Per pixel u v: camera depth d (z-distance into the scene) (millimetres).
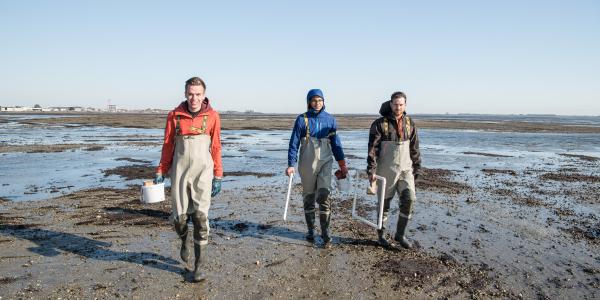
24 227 5965
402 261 4941
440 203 8273
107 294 3891
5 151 17484
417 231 6238
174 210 4238
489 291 4188
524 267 4859
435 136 35625
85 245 5234
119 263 4656
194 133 4176
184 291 3996
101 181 10508
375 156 5262
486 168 14352
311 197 5547
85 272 4383
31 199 8062
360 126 57219
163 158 4320
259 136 32750
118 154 17203
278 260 4875
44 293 3883
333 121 5406
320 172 5359
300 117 5363
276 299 3885
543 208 8008
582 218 7281
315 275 4465
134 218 6570
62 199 8023
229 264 4711
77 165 13609
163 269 4516
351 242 5609
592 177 12359
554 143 27594
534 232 6316
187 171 4172
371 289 4148
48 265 4551
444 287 4246
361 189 9602
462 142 28047
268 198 8430
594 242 5883
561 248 5582
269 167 13914
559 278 4562
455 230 6340
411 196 5152
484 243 5727
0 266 4488
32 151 17719
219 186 4434
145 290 3990
